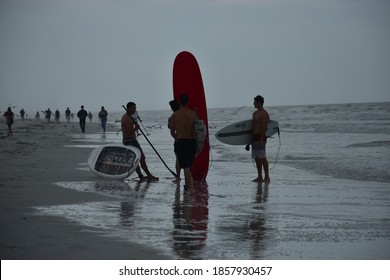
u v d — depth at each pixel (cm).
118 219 1839
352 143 6031
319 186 2773
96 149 3072
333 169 3516
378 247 1500
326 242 1554
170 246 1486
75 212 1950
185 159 2548
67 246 1468
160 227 1723
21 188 2525
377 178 3078
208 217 1905
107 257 1372
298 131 10362
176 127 2572
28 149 4981
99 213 1942
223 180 3039
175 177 3058
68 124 15138
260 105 2980
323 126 11062
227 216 1928
